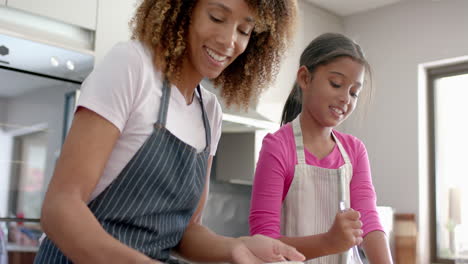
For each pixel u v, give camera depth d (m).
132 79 0.73
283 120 1.36
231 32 0.77
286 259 0.80
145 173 0.77
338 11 3.74
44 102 2.10
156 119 0.78
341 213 0.89
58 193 0.64
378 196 3.49
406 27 3.47
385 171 3.46
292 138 1.17
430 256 3.30
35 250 2.01
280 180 1.11
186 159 0.81
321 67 1.12
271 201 1.08
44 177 2.07
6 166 1.97
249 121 2.76
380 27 3.62
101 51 2.27
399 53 3.49
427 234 3.31
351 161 1.23
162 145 0.78
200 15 0.78
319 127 1.18
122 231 0.78
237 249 0.82
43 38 2.10
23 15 2.06
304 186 1.14
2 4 1.98
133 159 0.76
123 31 2.36
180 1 0.78
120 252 0.60
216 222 2.86
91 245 0.60
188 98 0.87
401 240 3.12
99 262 0.60
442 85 3.46
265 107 3.13
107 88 0.71
